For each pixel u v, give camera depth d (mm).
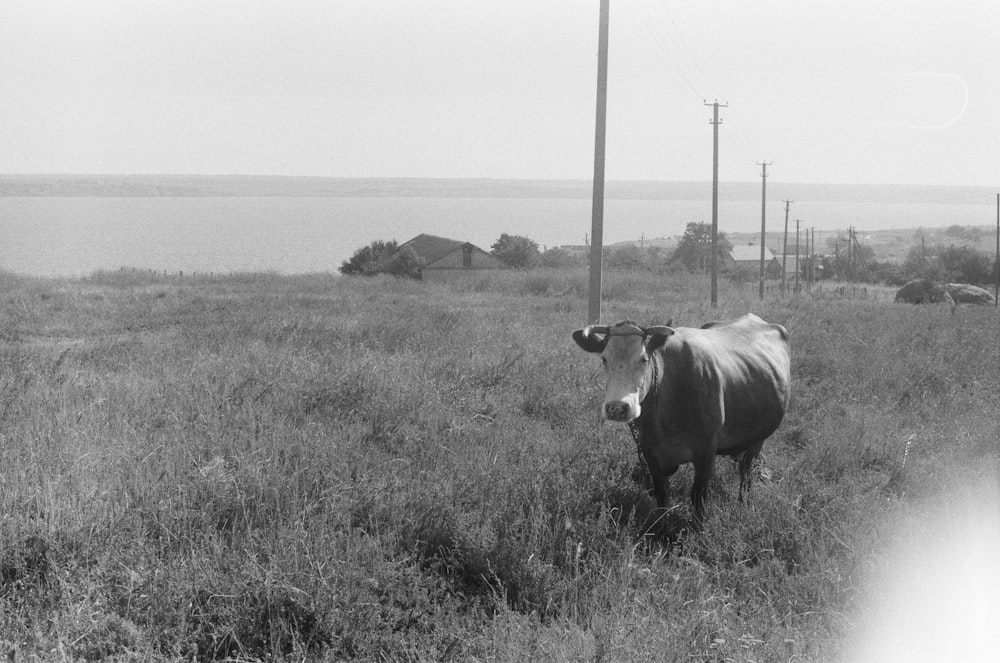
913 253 122062
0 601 5832
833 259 101188
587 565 7195
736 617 6410
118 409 10344
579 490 8492
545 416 12141
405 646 5848
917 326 24031
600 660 5492
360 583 6410
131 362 13625
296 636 5852
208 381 11914
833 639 5941
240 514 7574
